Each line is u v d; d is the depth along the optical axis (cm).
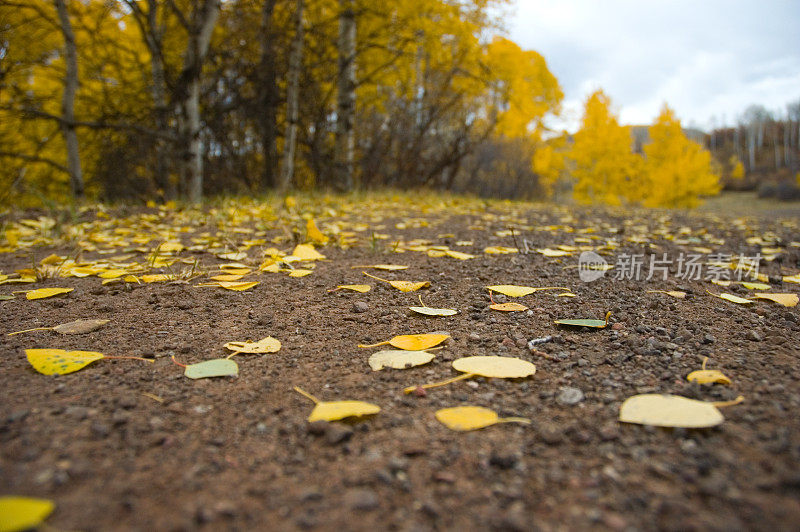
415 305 57
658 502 25
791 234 145
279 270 73
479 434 31
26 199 269
